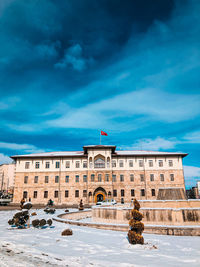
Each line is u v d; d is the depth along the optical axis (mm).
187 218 15469
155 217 16016
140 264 7645
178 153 50469
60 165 50750
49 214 28141
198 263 7711
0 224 18891
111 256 8734
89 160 49656
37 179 50188
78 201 48094
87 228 16344
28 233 14234
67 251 9547
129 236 11156
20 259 8281
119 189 48844
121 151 56000
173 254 9000
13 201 49062
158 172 49875
